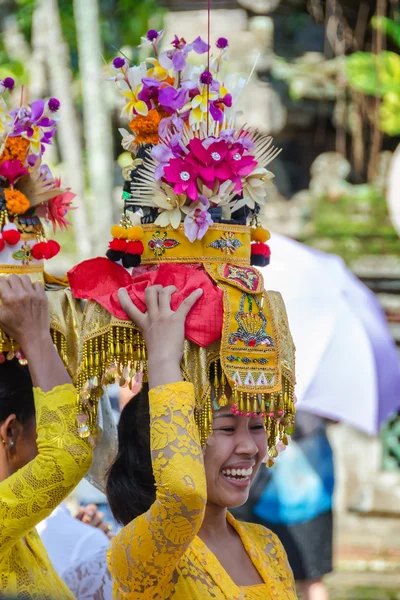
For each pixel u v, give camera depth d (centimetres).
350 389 834
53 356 399
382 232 1288
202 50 401
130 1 1177
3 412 419
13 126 412
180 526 347
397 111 1329
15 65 1210
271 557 414
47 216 426
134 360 378
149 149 396
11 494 387
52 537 533
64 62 1033
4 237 402
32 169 419
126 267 391
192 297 373
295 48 1320
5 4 1265
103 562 476
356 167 1360
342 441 1284
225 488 390
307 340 820
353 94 1331
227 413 386
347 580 1169
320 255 930
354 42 1341
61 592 430
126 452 401
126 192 398
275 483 743
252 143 399
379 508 1270
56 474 385
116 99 1127
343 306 849
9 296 395
